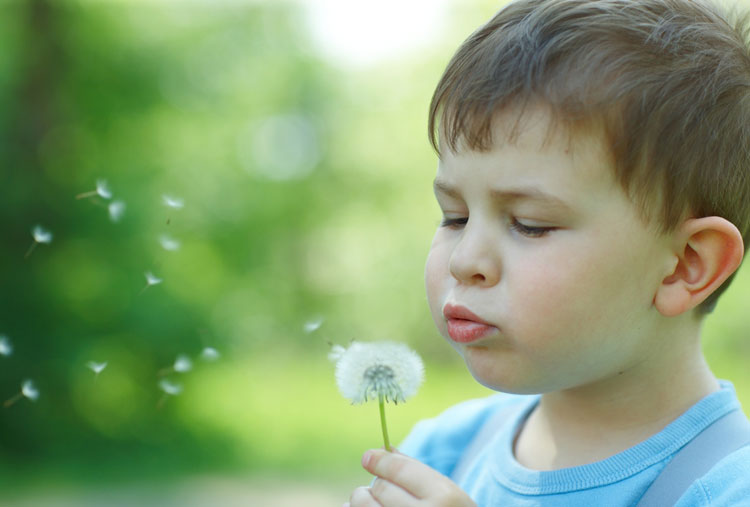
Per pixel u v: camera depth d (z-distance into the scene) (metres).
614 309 1.19
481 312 1.20
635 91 1.17
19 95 8.30
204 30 9.64
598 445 1.33
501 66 1.20
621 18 1.23
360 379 1.25
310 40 11.05
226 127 9.64
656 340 1.26
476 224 1.22
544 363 1.20
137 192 8.22
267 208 9.84
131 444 7.94
